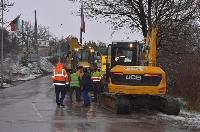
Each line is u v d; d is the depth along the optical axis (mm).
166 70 19531
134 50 15586
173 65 19281
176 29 17484
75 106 15172
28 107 14430
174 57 19312
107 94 14188
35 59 49500
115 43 15789
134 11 17766
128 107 12430
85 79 15055
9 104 15602
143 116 12102
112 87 12883
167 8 16875
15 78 41031
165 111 12766
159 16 16922
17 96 20172
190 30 18422
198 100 15031
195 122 10844
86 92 15055
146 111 13484
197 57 17297
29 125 9992
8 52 55188
